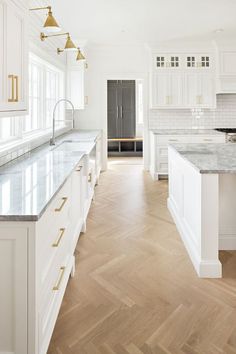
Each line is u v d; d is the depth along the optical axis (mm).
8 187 1986
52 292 1907
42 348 1666
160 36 6426
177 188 4031
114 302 2391
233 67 6844
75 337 2010
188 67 7008
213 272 2764
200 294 2496
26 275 1510
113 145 10969
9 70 2170
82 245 3447
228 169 2668
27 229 1488
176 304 2363
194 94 7062
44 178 2256
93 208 4812
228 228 3309
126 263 3031
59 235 2102
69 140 5031
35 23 4172
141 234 3771
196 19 5379
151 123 7594
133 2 4547
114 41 6848
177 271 2877
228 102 7449
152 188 6129
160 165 6891
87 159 3721
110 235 3736
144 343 1952
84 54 6770
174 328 2092
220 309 2297
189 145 4445
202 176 2703
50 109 5867
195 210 3012
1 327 1540
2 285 1522
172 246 3432
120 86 10648
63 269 2244
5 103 2111
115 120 10758
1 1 2006
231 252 3264
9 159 3049
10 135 3449
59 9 4766
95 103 7699
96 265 2988
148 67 7520
